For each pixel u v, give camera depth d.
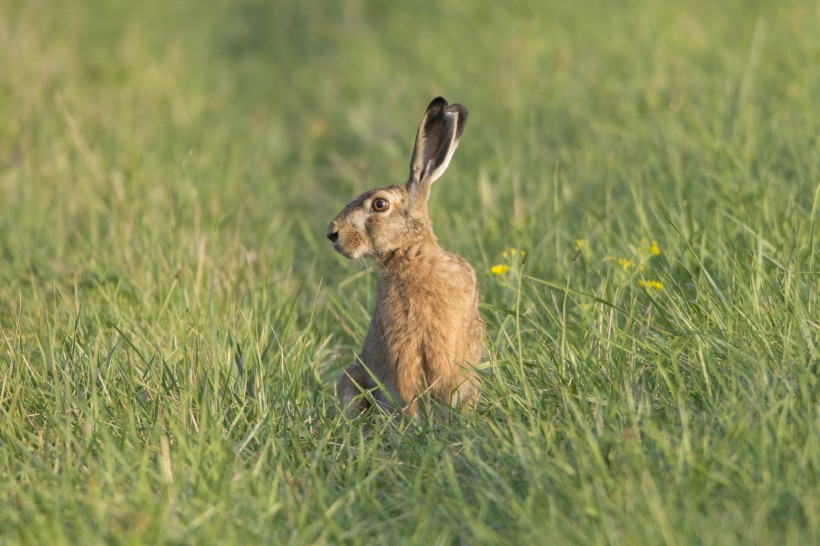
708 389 11.21
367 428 12.89
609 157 20.47
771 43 25.70
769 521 9.20
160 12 41.88
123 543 9.26
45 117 26.30
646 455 10.20
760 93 21.89
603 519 8.99
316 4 42.94
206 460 10.91
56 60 32.72
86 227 19.94
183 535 9.43
